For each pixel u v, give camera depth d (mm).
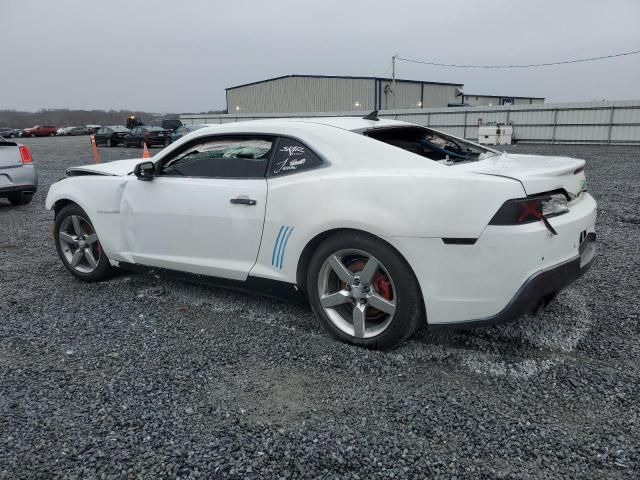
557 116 26750
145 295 4426
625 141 24859
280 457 2291
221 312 4012
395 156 3186
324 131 3453
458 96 61062
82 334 3637
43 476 2189
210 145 3904
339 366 3109
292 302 3670
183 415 2619
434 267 2926
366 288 3191
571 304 4004
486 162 3355
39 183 12617
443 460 2256
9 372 3098
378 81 52406
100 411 2662
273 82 56219
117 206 4395
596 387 2816
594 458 2252
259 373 3047
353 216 3084
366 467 2221
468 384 2881
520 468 2199
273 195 3492
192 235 3938
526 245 2795
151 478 2172
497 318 2893
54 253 5988
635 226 6766
